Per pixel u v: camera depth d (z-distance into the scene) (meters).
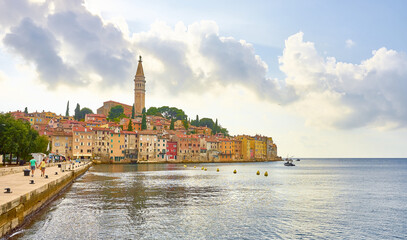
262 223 36.09
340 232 33.81
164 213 39.50
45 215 35.62
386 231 34.56
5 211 25.84
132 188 65.31
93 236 29.08
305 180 101.25
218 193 60.12
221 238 30.16
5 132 89.06
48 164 92.25
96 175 103.44
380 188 78.19
